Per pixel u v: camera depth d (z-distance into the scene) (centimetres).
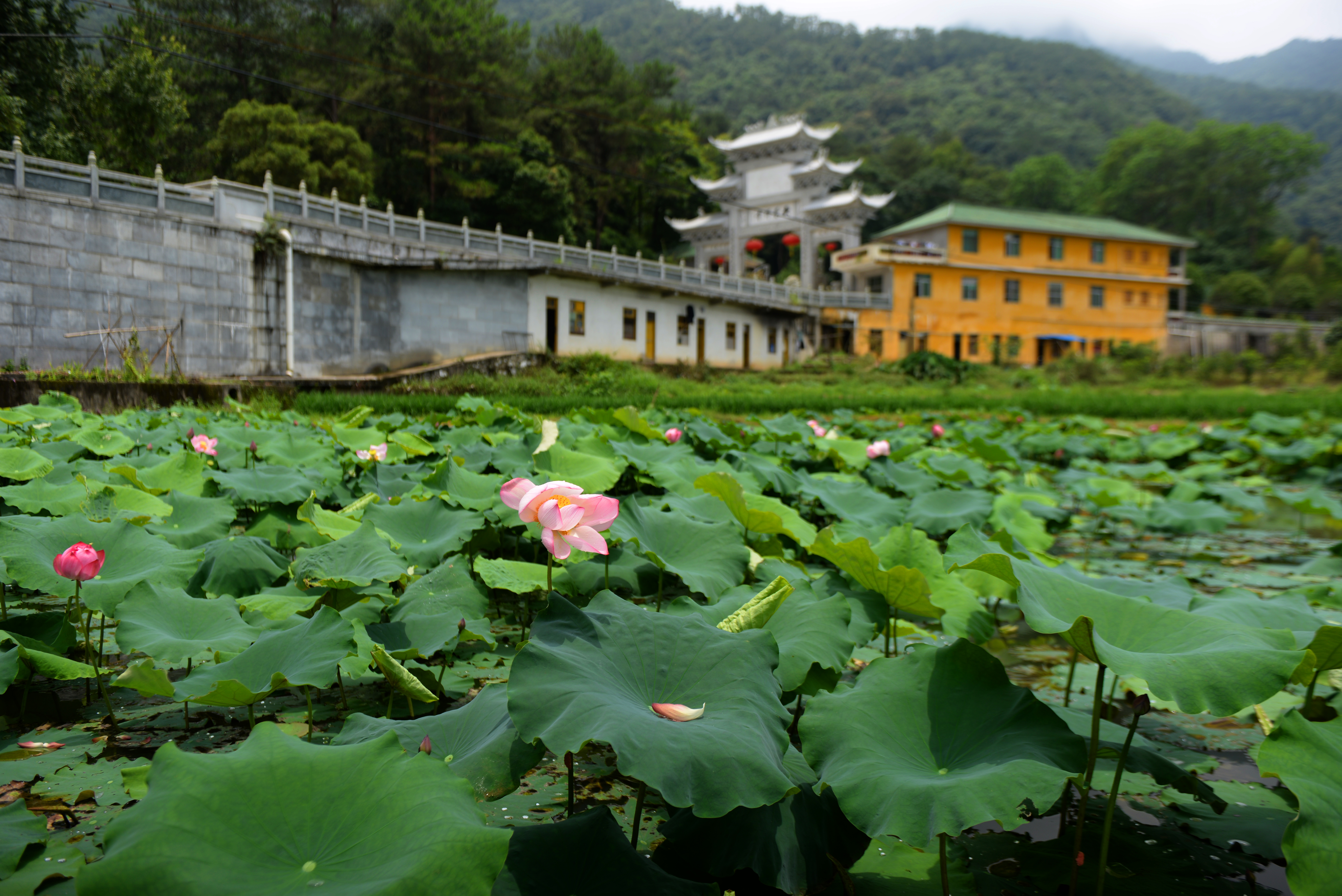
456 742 183
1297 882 142
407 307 2230
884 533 430
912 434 1159
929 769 171
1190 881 186
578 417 882
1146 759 208
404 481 506
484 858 123
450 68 3466
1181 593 263
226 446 605
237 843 126
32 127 2064
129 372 1368
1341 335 4234
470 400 955
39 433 626
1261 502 648
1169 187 7419
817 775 189
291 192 1967
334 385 1764
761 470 544
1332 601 324
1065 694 312
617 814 204
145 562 297
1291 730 167
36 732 245
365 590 288
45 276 1512
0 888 160
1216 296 5944
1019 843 204
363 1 3534
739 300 3238
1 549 276
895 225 6431
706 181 4588
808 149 4359
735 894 173
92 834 186
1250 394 2783
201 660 301
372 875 121
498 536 402
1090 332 4175
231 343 1798
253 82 3259
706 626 196
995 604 446
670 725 157
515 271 2486
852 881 182
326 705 268
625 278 2744
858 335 3828
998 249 4019
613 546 325
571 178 4100
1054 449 1132
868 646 351
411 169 3531
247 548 312
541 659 170
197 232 1731
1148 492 903
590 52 4431
